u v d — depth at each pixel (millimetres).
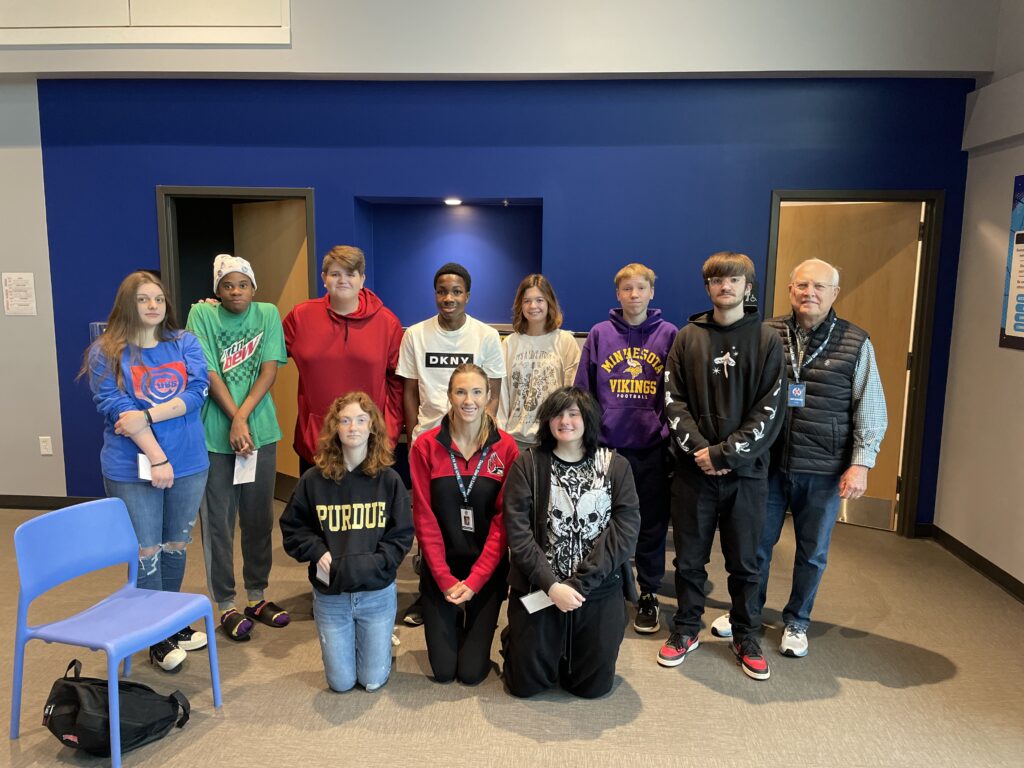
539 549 2271
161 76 3857
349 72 3732
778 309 4422
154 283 2373
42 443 4238
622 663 2580
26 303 4141
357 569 2230
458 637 2482
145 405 2365
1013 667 2562
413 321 4840
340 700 2307
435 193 3965
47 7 3723
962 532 3648
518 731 2148
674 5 3592
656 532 2877
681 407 2508
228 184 3998
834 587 3277
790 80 3744
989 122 3414
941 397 3883
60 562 2064
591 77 3760
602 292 3984
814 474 2547
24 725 2154
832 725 2195
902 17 3514
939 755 2055
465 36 3674
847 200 3811
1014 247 3246
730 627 2777
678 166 3852
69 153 3998
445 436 2463
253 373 2781
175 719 2100
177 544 2537
